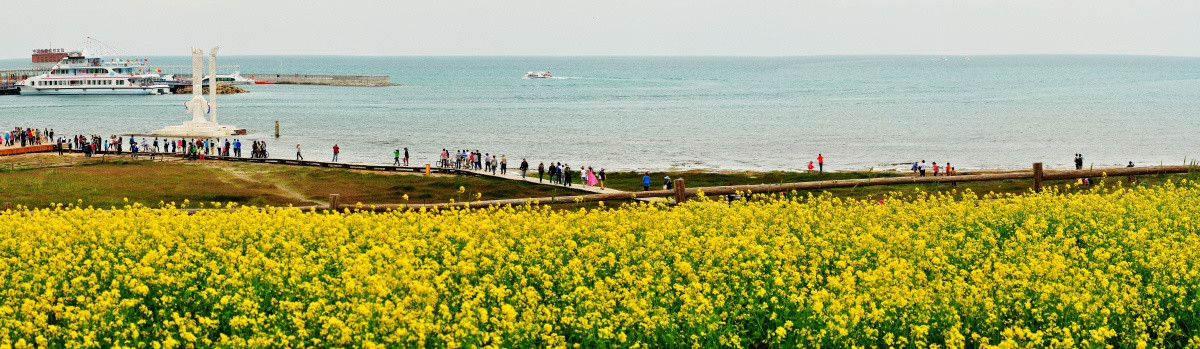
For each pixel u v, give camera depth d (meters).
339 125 106.38
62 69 168.00
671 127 104.50
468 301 13.26
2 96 163.88
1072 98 163.00
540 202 26.66
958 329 12.95
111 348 12.08
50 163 59.00
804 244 18.48
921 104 148.62
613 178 56.53
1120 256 17.38
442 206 25.98
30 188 45.56
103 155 65.19
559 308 14.25
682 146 83.25
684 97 178.12
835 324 12.78
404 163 65.50
